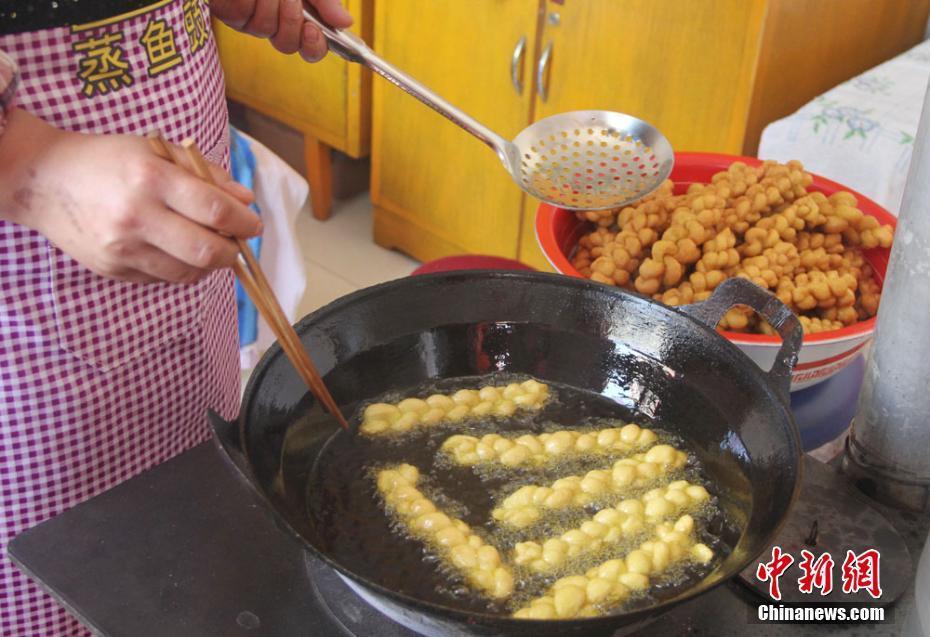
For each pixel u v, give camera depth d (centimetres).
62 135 70
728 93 171
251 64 255
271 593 71
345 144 246
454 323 87
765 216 117
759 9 160
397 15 216
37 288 87
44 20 80
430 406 85
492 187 219
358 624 69
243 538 75
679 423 83
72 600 70
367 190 279
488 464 81
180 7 90
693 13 169
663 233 116
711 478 79
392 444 82
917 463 81
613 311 85
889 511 83
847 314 111
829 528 78
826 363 102
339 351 82
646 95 183
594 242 119
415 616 60
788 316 79
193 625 69
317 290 239
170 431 103
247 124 279
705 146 179
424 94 97
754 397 76
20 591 99
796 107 181
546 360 89
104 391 94
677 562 72
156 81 89
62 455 94
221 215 65
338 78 236
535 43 194
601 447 82
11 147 68
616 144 106
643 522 75
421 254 246
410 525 74
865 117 154
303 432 78
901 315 77
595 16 183
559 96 196
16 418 91
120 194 65
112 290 91
